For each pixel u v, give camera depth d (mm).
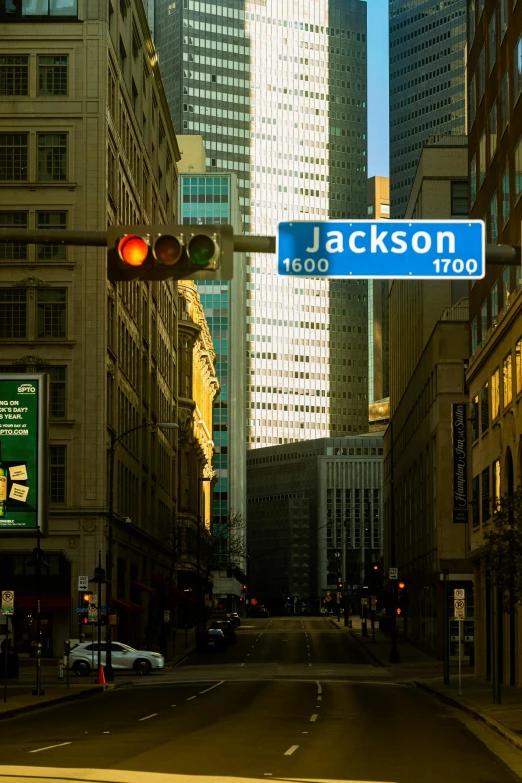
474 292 78625
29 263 89500
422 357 115312
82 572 87875
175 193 151500
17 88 91250
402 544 142500
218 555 195750
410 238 20641
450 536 99125
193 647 118500
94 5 91500
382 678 77125
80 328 89625
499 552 45094
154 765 27703
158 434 130250
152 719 42625
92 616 68938
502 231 66750
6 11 91562
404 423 139625
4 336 89625
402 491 142375
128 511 104625
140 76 115438
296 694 58438
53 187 90000
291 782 24719
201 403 191750
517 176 62000
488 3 72750
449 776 26625
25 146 90625
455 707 50750
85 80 90938
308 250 20578
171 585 131000
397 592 96000
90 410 89125
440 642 99562
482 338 74625
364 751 31812
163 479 137500
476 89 78062
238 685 67250
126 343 103375
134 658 78438
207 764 27969
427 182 133375
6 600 54562
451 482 99625
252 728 38625
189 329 163500
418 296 134375
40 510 63750
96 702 54125
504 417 65250
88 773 26016
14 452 64250
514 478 62031
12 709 47719
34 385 64625
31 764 27969
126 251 19797
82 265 89938
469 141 81750
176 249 19781
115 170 96000
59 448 89125
